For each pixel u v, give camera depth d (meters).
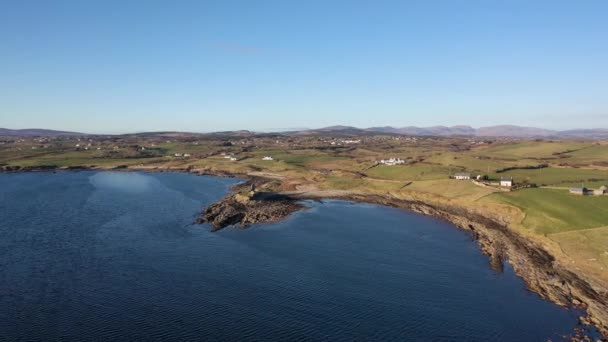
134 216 126.62
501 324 63.78
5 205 140.25
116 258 88.00
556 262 85.25
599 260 80.75
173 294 71.38
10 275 77.62
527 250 93.88
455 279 80.19
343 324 63.16
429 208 141.12
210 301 69.19
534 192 131.62
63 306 66.25
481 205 130.62
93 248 94.12
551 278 78.31
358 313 66.50
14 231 106.44
